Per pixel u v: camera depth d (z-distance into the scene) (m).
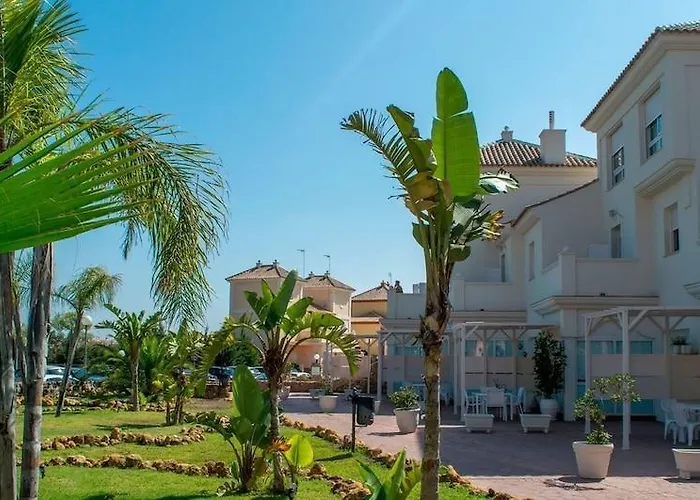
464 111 6.89
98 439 15.97
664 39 19.91
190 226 6.01
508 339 28.81
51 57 5.29
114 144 5.51
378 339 31.17
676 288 20.98
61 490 10.53
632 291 22.72
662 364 18.34
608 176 25.86
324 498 10.16
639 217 22.88
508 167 32.72
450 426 21.55
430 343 6.80
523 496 10.96
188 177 5.96
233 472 10.88
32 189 2.41
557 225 26.67
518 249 30.50
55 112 5.18
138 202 2.76
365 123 6.96
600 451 12.53
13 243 2.41
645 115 22.45
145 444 16.11
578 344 23.23
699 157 19.78
